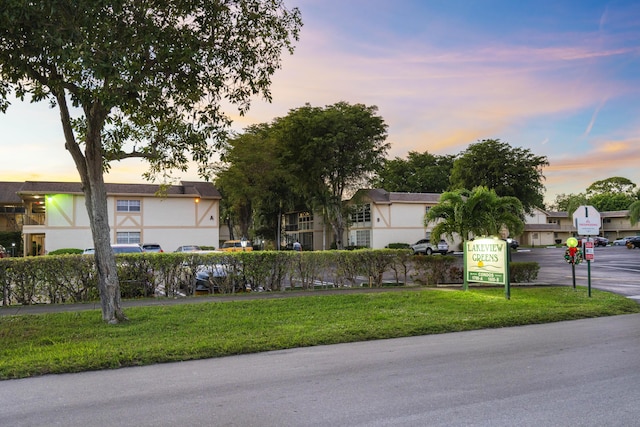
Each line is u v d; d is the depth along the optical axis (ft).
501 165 166.20
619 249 156.25
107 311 31.07
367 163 148.46
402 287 51.67
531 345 25.40
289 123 146.51
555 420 14.34
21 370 20.18
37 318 32.45
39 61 29.07
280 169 142.92
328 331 28.43
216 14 33.12
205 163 38.75
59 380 19.40
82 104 29.66
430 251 140.15
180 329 28.99
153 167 38.60
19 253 141.18
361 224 164.45
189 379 19.38
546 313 35.06
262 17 35.27
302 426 14.08
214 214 134.41
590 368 20.36
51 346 24.58
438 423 14.19
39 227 118.93
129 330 28.58
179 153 38.22
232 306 37.42
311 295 43.93
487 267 45.01
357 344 26.25
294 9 36.78
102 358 21.93
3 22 24.95
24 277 39.96
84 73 28.78
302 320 32.14
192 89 33.22
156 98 31.96
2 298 39.22
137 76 29.40
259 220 172.04
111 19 28.66
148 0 30.66
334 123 145.48
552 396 16.60
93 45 26.91
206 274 46.68
